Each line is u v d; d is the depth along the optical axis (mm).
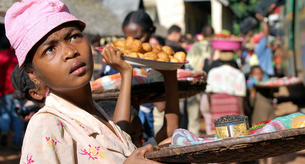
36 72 1154
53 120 1068
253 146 954
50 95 1226
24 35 1112
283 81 5336
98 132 1170
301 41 6996
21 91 1821
